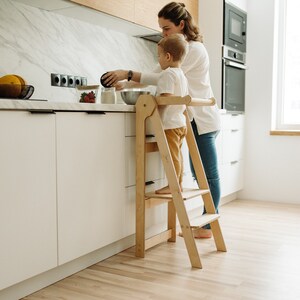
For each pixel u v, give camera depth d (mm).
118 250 2492
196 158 2605
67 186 1976
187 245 2236
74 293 1892
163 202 2588
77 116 2016
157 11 3248
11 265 1703
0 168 1634
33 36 2602
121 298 1833
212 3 3795
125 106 2316
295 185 4051
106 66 3205
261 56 4148
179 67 2473
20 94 2119
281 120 4277
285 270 2189
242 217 3434
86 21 2982
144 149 2369
